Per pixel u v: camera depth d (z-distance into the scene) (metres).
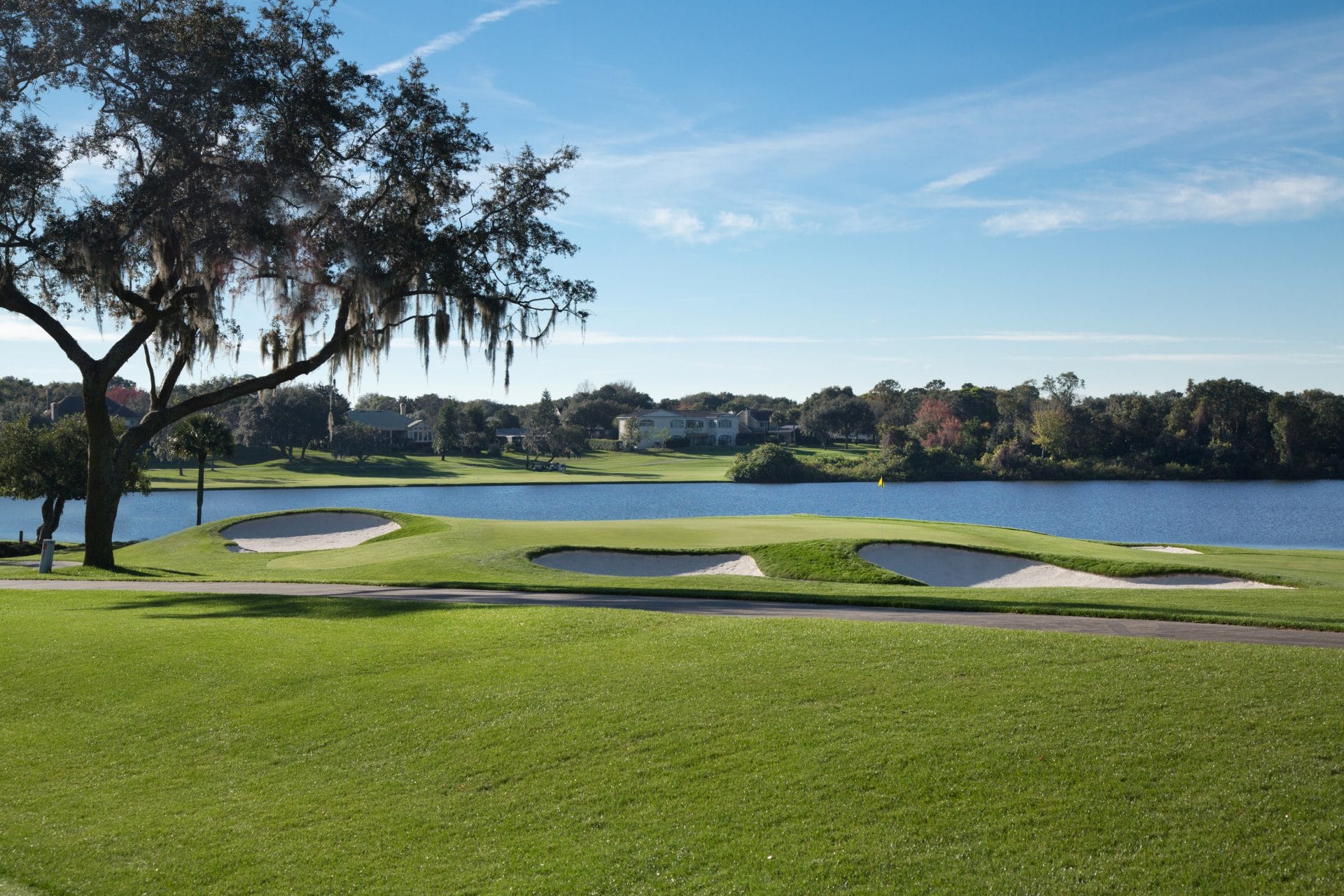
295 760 10.41
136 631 15.98
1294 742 8.32
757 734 9.61
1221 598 18.48
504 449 161.50
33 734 11.75
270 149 25.80
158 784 10.09
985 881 6.86
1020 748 8.67
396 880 7.76
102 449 28.67
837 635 13.09
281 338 30.27
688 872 7.41
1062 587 25.12
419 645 14.27
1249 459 119.25
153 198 23.94
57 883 8.16
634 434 164.38
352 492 100.19
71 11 23.03
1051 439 124.69
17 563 33.75
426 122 27.78
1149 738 8.64
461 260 27.69
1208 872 6.73
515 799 8.92
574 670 12.30
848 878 7.09
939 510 82.19
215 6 25.62
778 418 180.88
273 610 18.17
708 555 29.41
